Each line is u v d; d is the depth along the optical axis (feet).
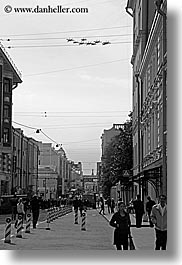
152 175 114.93
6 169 254.27
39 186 391.86
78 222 145.18
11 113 250.78
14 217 133.28
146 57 143.33
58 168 443.32
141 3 167.43
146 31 165.27
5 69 245.24
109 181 248.52
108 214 207.41
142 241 79.66
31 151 357.82
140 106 169.58
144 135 158.92
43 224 134.21
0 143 239.30
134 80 195.42
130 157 219.41
